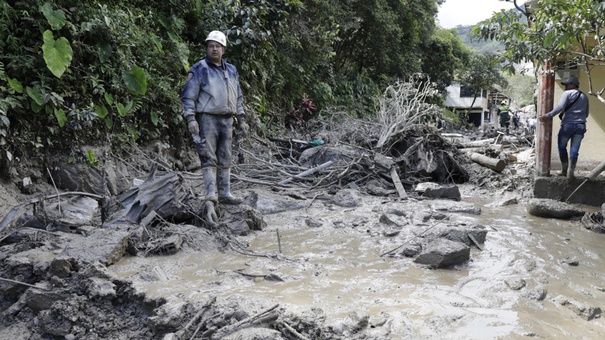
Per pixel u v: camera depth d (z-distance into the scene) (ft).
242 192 25.05
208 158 18.38
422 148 34.22
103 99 24.02
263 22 38.50
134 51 26.55
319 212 22.54
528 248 16.87
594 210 23.85
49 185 21.08
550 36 20.48
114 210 18.21
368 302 11.53
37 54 20.92
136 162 25.80
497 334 9.84
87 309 11.53
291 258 15.35
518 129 94.79
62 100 20.70
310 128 48.62
